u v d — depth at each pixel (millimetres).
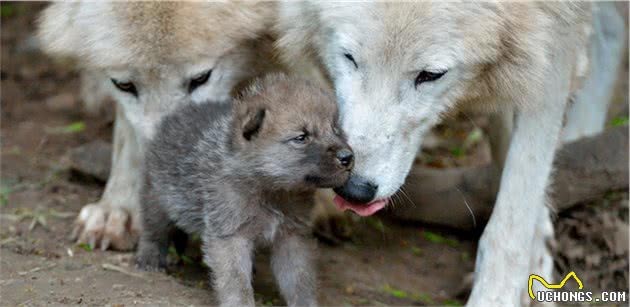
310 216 9180
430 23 8781
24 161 13867
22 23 18578
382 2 8773
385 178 8758
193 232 9484
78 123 15273
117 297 8945
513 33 9305
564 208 12242
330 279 11156
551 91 9672
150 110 10406
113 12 10148
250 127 8539
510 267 9594
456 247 12773
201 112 9609
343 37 9008
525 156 9711
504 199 9711
